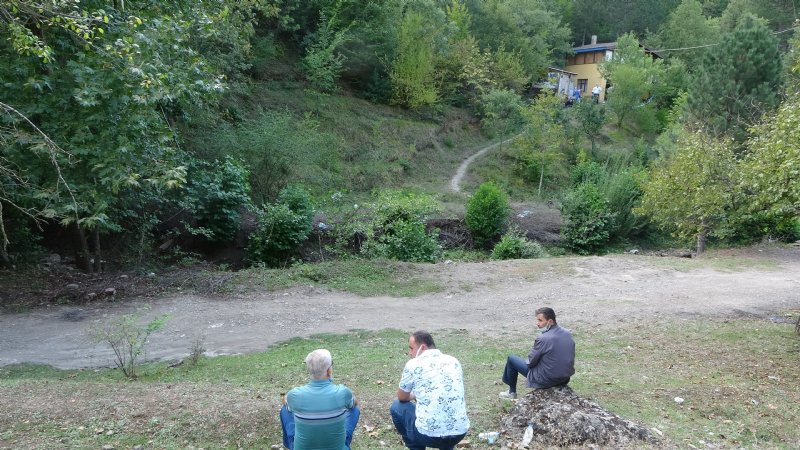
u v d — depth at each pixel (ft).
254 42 103.71
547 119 119.85
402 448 18.26
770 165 36.81
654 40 189.37
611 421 19.12
